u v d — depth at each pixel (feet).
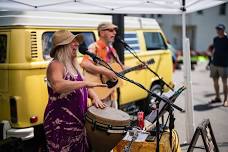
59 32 10.36
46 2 15.79
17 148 12.60
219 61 25.62
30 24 14.76
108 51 15.56
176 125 21.07
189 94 16.88
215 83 27.02
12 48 14.47
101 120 10.25
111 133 10.29
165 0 16.78
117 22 18.31
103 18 19.38
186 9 18.33
